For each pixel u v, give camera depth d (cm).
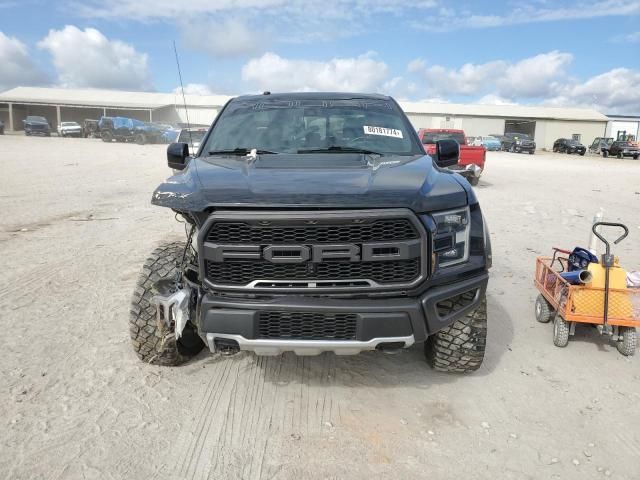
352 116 432
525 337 437
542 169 2538
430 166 352
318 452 283
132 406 325
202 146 415
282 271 289
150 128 3919
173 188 311
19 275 584
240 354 400
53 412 316
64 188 1360
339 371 373
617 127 6581
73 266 624
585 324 463
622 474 268
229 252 286
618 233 859
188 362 386
